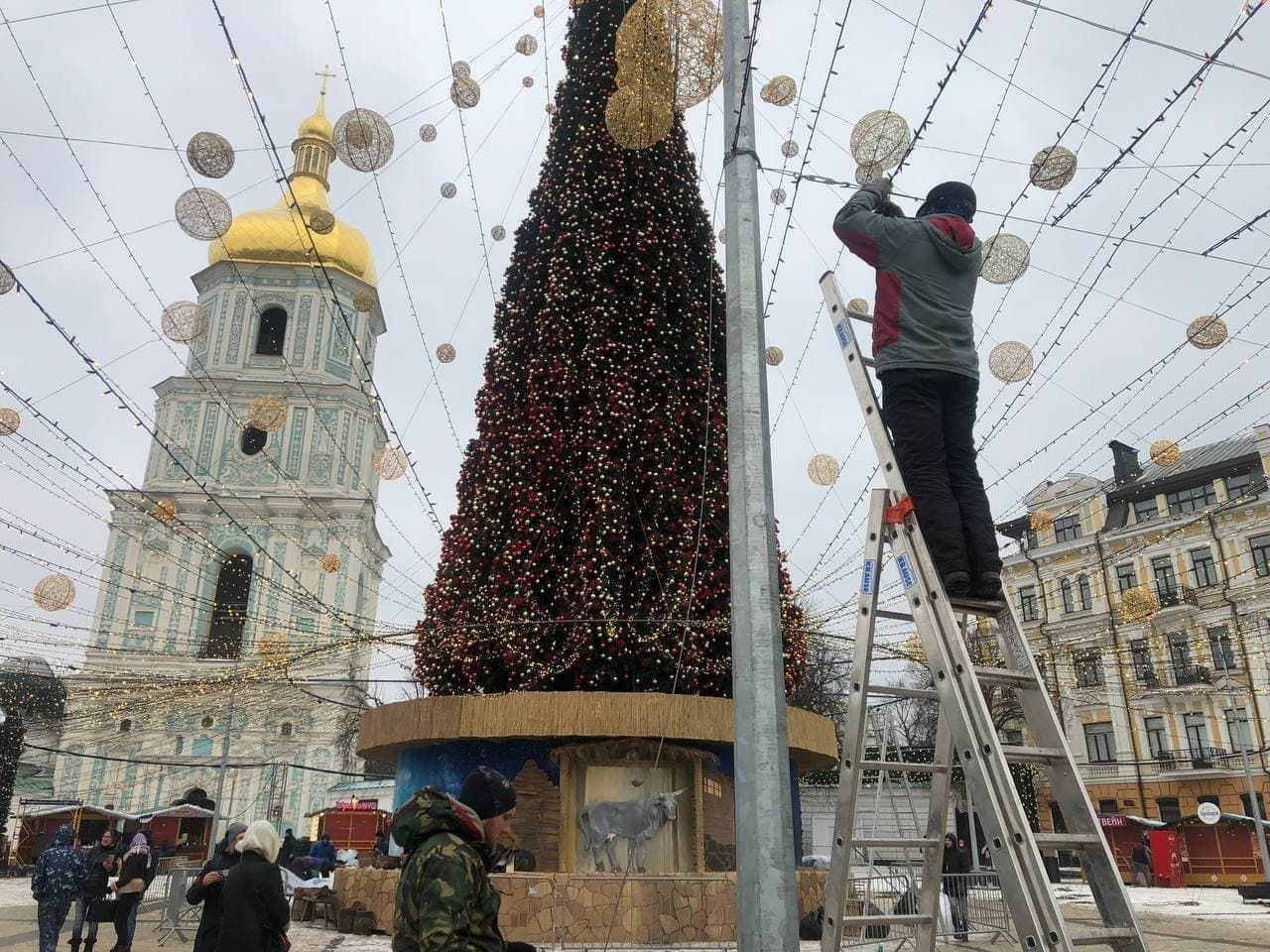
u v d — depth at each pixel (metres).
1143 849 33.19
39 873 9.60
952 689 3.41
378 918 12.18
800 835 14.50
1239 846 34.81
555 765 12.44
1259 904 21.70
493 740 12.73
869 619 3.81
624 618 12.38
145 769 41.31
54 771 41.62
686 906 10.96
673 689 12.44
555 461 13.80
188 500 44.00
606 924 10.77
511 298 15.87
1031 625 42.28
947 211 4.56
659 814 11.84
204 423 45.38
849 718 3.69
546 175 16.34
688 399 14.62
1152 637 37.75
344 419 45.94
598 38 16.81
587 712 11.93
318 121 49.41
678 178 16.19
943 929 10.08
